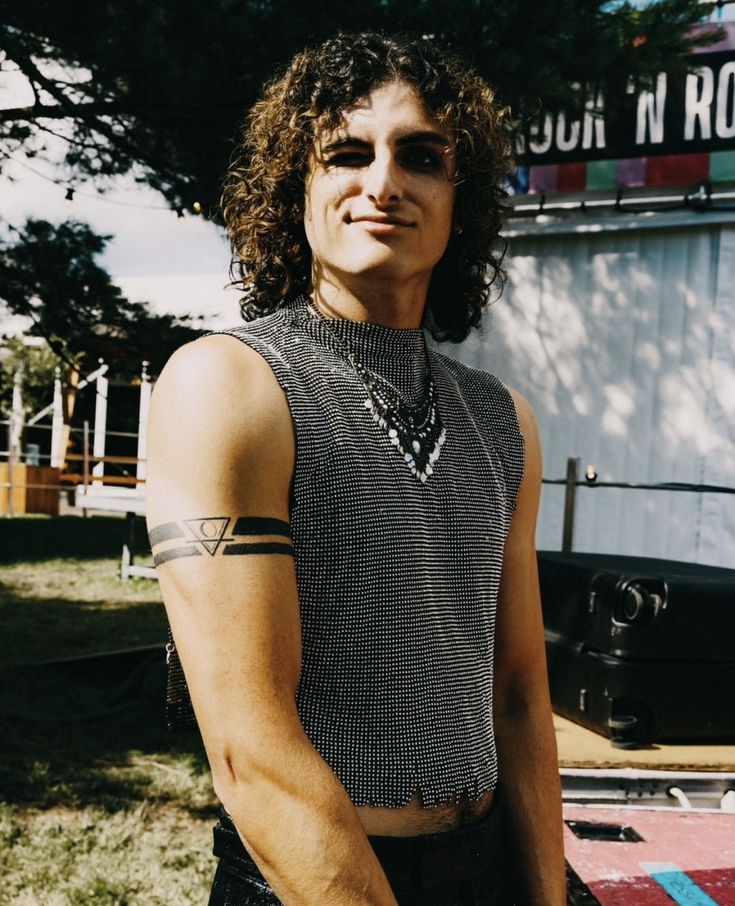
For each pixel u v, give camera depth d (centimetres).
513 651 121
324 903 81
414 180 103
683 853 149
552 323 616
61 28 432
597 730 223
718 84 573
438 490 102
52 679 576
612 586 223
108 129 504
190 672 86
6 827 355
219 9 405
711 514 583
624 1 461
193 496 88
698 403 589
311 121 106
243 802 84
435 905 93
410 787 92
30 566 1052
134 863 333
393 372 105
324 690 91
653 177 589
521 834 115
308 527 92
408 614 95
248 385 92
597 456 607
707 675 219
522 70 415
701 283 591
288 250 115
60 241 560
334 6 398
